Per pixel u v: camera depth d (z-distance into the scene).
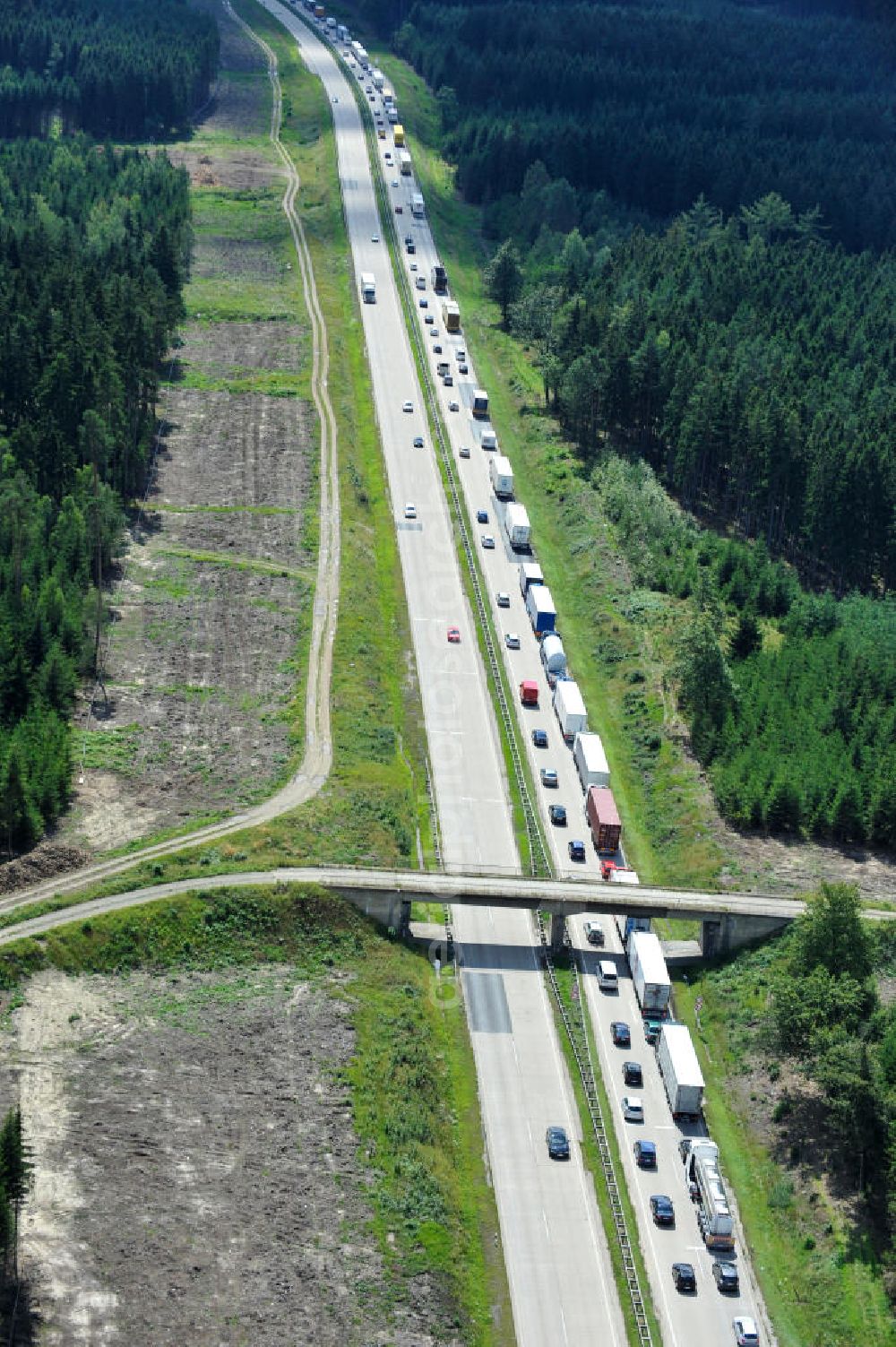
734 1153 155.00
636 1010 168.12
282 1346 125.88
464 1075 159.25
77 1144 140.38
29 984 157.00
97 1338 124.00
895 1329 136.88
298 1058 153.88
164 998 159.38
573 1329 134.62
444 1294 134.38
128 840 179.75
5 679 199.88
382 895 171.88
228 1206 137.12
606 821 187.75
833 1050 150.12
